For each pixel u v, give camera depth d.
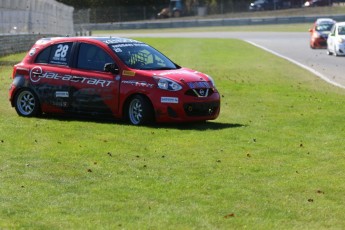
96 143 24.17
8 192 17.80
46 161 21.30
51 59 30.25
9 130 26.72
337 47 71.06
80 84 29.27
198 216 15.94
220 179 19.30
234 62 64.88
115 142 24.42
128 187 18.36
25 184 18.59
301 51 80.50
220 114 31.95
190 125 28.55
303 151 23.17
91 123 28.80
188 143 24.33
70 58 29.81
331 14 163.88
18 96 30.88
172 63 30.31
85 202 16.97
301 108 34.06
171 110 27.70
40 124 28.39
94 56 29.41
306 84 45.81
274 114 32.00
